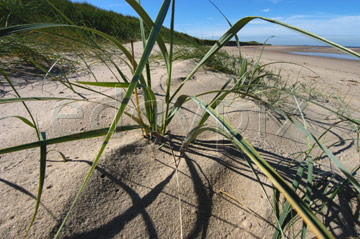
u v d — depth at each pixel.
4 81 1.58
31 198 0.68
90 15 4.89
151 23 0.76
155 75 2.04
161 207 0.75
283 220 0.71
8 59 1.88
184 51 3.12
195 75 2.21
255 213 0.78
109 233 0.66
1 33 0.44
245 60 1.76
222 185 0.87
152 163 0.92
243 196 0.84
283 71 3.83
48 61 2.04
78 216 0.67
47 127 1.05
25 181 0.74
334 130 1.48
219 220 0.75
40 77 1.76
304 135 1.37
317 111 1.80
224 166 0.96
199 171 0.91
